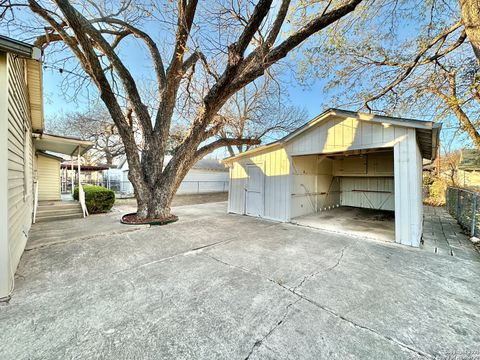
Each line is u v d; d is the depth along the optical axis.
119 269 3.09
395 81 6.82
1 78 2.45
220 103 5.82
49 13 5.39
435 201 10.89
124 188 17.52
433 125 3.90
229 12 4.96
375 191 9.16
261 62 4.92
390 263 3.38
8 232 2.42
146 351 1.59
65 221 6.50
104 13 6.21
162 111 6.88
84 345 1.64
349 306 2.19
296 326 1.87
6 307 2.14
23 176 4.19
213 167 20.94
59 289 2.51
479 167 12.03
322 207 8.80
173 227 5.82
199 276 2.86
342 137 5.33
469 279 2.83
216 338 1.72
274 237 4.89
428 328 1.86
